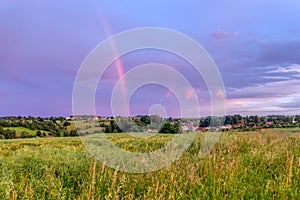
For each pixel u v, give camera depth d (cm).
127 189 563
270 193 505
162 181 572
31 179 588
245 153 842
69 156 831
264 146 915
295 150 850
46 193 528
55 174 665
